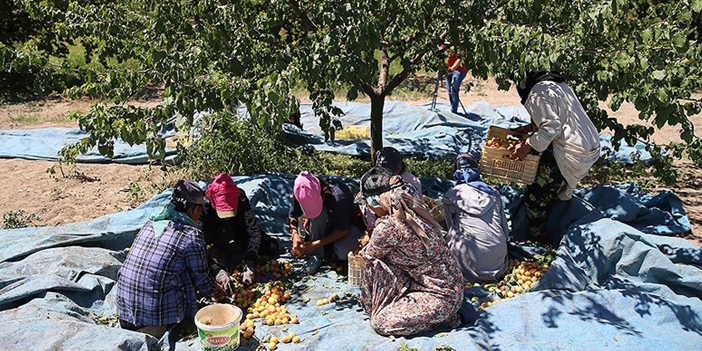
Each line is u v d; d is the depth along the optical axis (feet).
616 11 14.99
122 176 28.07
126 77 17.43
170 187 26.17
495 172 18.79
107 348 13.07
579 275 16.43
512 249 19.26
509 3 18.01
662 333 13.94
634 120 39.14
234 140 26.89
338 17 17.93
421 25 19.42
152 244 14.80
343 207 17.87
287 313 15.85
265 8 20.25
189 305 15.47
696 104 18.67
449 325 14.75
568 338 13.73
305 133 32.96
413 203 14.25
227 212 16.85
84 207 24.64
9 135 32.81
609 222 17.16
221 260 18.31
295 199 18.66
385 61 25.70
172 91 15.71
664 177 21.80
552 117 17.49
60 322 13.92
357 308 16.03
